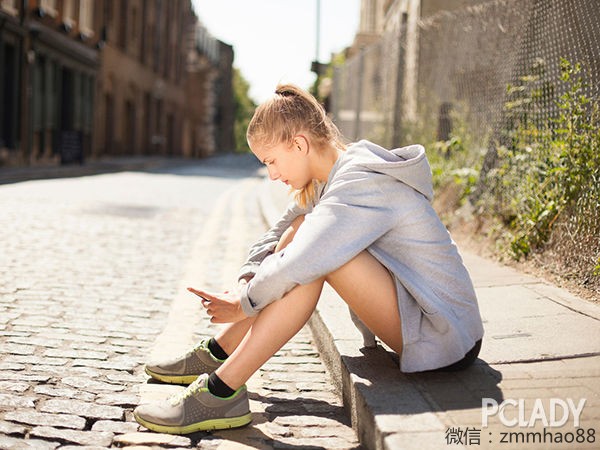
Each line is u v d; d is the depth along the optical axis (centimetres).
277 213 862
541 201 464
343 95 1558
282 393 291
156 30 4191
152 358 330
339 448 234
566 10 454
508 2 562
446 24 745
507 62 570
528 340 289
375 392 236
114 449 231
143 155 4116
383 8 2047
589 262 386
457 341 240
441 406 223
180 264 593
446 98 750
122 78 3438
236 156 6431
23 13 2097
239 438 242
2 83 2016
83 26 2788
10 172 1725
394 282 241
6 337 351
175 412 244
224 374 244
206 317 413
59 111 2519
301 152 252
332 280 241
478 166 622
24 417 252
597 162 403
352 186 237
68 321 388
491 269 452
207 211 1059
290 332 240
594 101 413
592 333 296
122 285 493
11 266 534
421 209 243
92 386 288
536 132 486
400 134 918
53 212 901
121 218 893
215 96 6938
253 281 236
